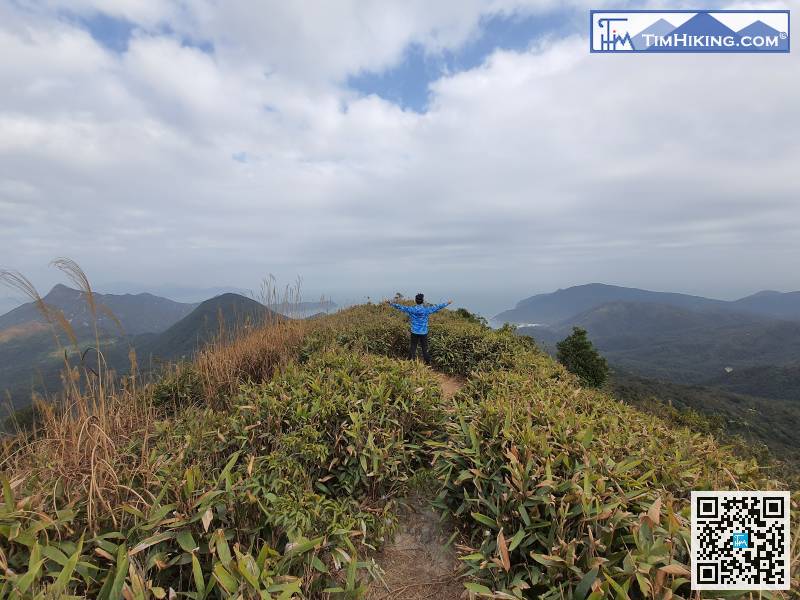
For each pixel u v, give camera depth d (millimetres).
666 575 1720
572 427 2828
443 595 2346
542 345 11594
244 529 2111
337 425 3311
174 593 1636
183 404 4656
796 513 2215
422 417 3789
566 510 2051
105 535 1868
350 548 2240
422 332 7691
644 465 2547
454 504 2848
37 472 2371
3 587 1489
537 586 1979
